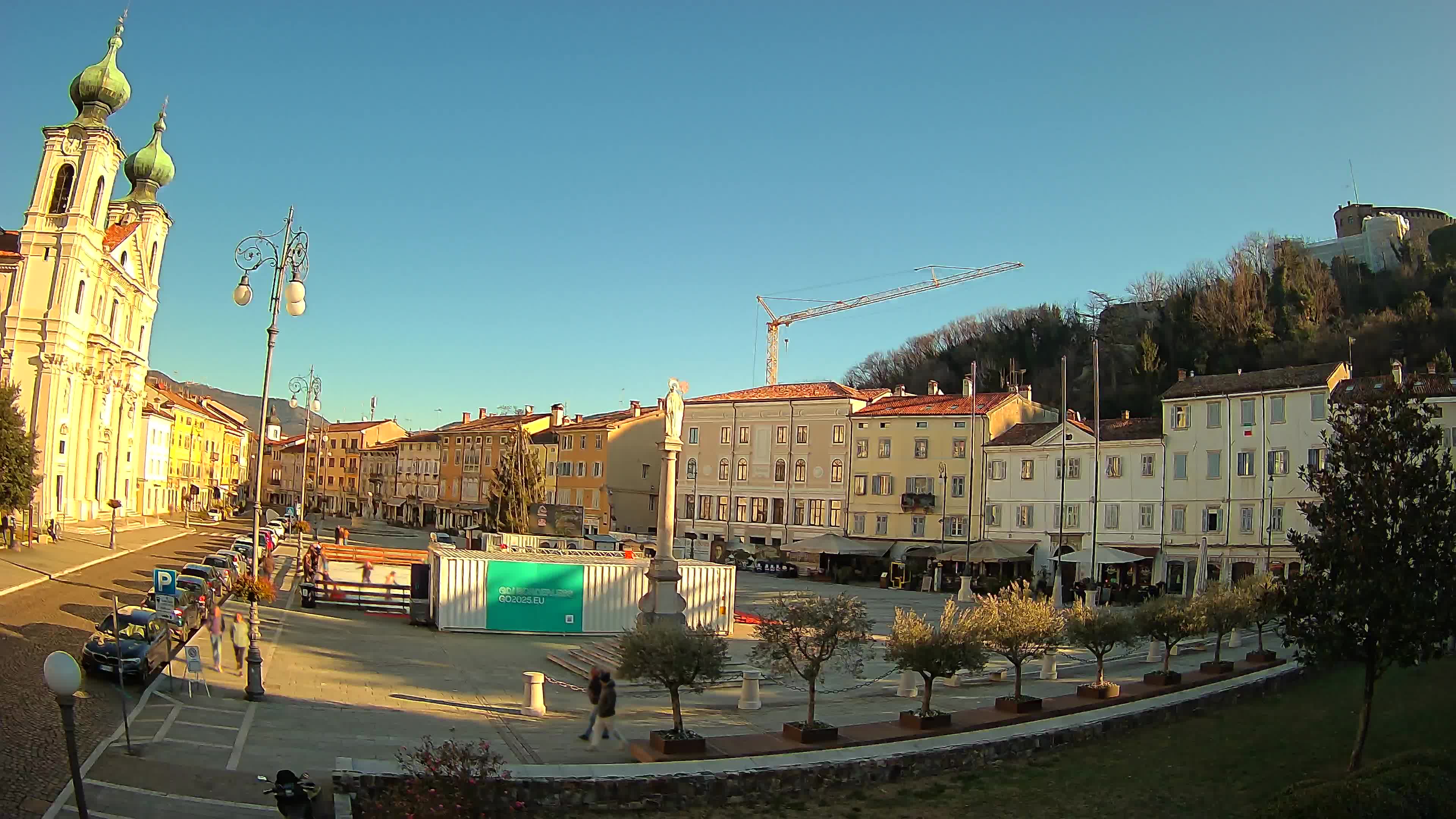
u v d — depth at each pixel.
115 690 22.62
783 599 22.45
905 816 16.92
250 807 15.27
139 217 90.75
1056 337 123.31
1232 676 31.25
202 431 137.88
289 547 71.56
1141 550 69.06
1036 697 27.75
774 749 19.72
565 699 26.64
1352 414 19.44
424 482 133.25
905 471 83.25
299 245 35.16
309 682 26.09
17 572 42.66
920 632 22.27
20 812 13.89
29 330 69.50
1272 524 63.25
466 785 14.32
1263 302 100.12
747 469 92.25
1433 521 17.77
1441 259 107.19
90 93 73.38
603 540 70.00
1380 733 22.25
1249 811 17.09
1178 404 68.69
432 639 36.28
